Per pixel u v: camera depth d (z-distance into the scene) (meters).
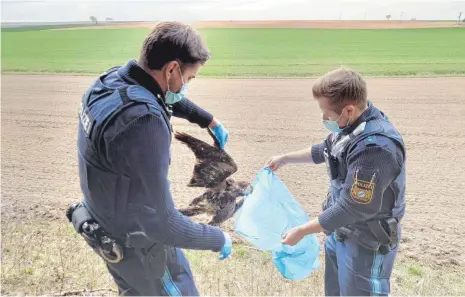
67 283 2.79
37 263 3.03
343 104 1.62
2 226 3.63
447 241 3.31
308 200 3.91
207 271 2.97
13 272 2.90
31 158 5.10
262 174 2.12
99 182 1.45
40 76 7.66
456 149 4.52
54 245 3.32
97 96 1.42
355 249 1.78
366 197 1.60
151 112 1.34
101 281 2.81
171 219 1.44
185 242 1.50
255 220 2.03
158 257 1.58
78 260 3.08
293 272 2.05
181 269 1.75
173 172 4.43
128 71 1.43
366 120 1.65
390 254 1.79
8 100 6.93
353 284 1.80
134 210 1.46
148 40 1.40
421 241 3.33
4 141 5.57
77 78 7.41
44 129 5.95
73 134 5.82
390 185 1.66
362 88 1.62
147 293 1.64
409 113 5.22
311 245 2.12
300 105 6.02
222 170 2.19
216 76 7.00
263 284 2.78
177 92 1.48
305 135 5.16
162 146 1.36
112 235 1.54
